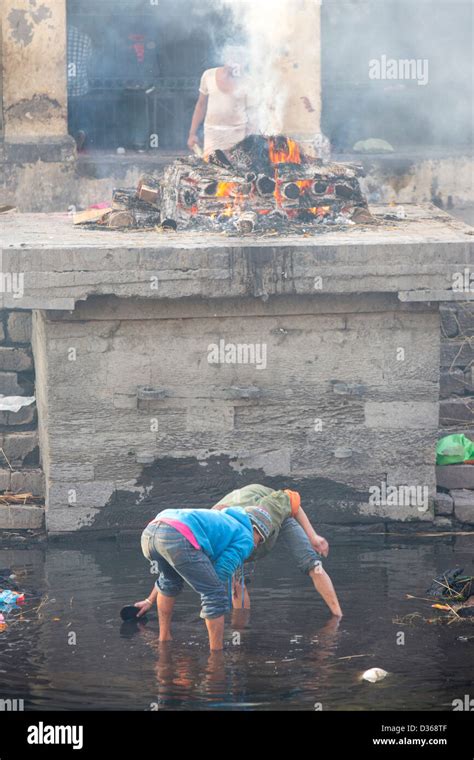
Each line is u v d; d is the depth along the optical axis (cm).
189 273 1063
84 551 1088
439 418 1238
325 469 1128
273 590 982
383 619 915
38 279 1054
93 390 1098
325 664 832
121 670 823
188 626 905
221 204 1180
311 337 1109
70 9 1764
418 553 1077
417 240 1095
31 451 1203
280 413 1118
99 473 1112
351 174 1209
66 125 1567
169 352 1100
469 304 1312
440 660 838
